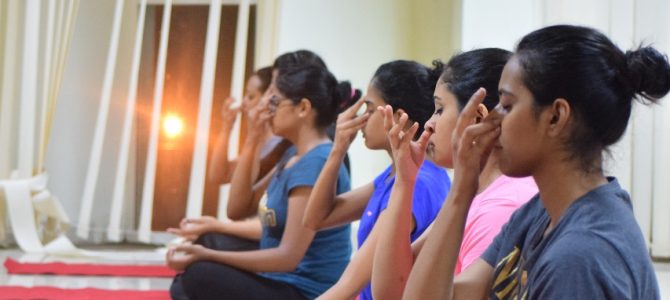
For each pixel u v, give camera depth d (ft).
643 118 17.03
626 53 4.82
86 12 20.33
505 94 4.84
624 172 17.02
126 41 20.33
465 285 5.52
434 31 20.84
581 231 4.44
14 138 19.95
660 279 15.39
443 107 6.63
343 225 9.98
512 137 4.79
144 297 14.60
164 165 20.62
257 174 13.14
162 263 18.26
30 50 19.39
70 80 20.35
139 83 20.58
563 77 4.63
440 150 6.61
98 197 20.48
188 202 20.16
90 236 20.34
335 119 11.09
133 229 20.61
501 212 6.51
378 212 8.11
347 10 21.31
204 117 20.10
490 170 6.81
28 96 19.42
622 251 4.37
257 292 10.58
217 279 10.61
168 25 20.13
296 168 10.58
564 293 4.29
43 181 19.60
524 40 4.86
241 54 20.13
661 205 17.34
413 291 5.19
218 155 15.40
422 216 7.64
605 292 4.27
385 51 21.52
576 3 17.15
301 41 21.04
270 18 19.99
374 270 6.63
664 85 4.79
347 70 21.30
